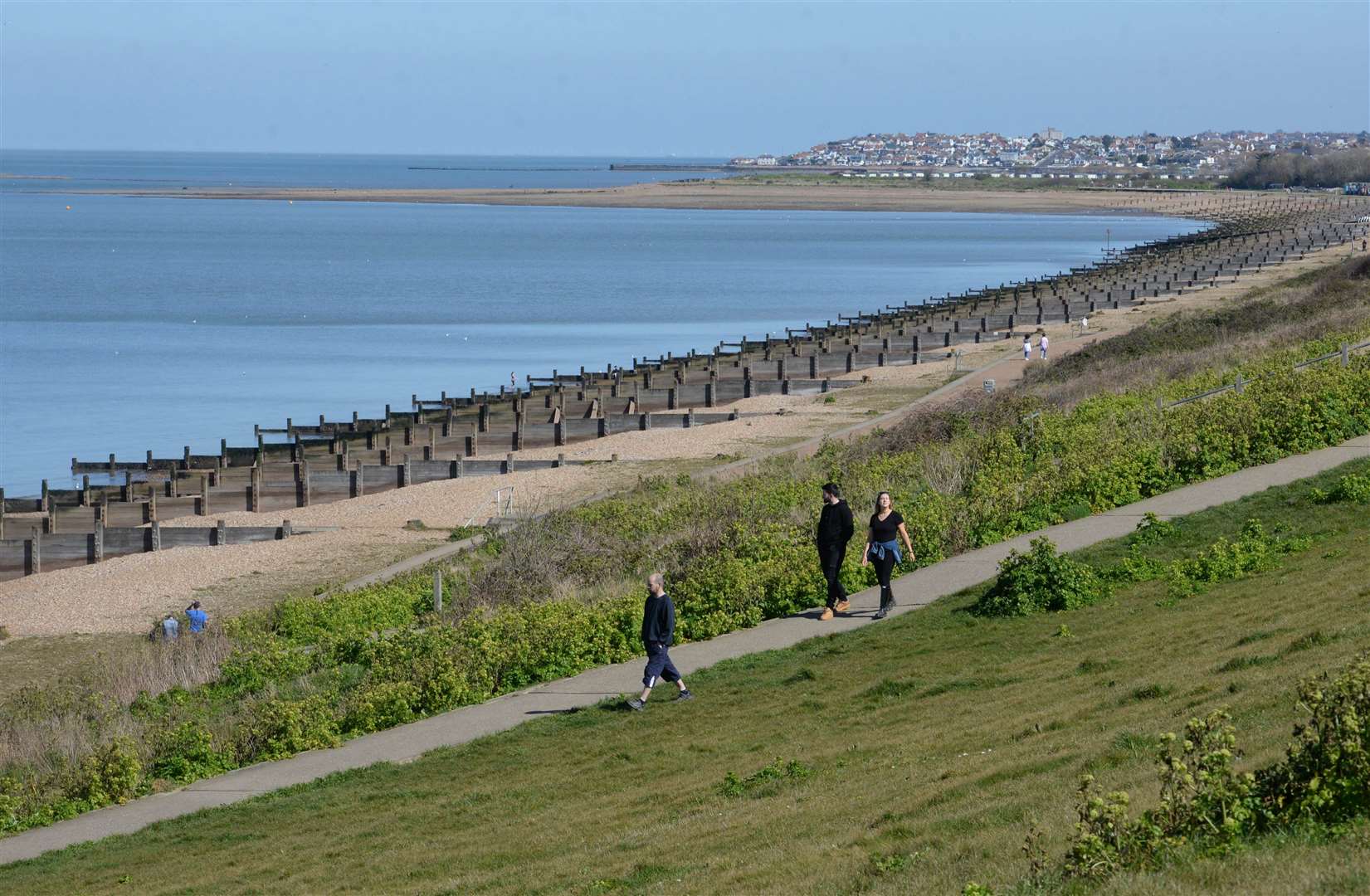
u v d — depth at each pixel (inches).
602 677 1407.5
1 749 1421.0
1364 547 1307.8
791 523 1898.4
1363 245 7598.4
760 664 1328.7
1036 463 1989.4
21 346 5600.4
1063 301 5575.8
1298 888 534.6
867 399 3752.5
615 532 2047.2
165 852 1043.9
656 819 924.0
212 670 1712.6
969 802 789.2
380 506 2770.7
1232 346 3353.8
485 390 4611.2
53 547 2509.8
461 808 1038.4
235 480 3152.1
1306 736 626.8
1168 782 624.4
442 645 1454.2
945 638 1301.7
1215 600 1231.5
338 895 872.3
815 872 720.3
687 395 3890.3
